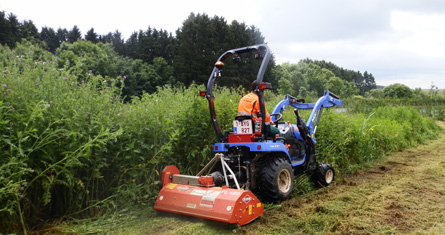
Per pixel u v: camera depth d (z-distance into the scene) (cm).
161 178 485
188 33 4244
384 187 556
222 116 566
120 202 446
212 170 479
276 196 457
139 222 405
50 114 385
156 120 475
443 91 3216
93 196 440
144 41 6594
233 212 364
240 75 3584
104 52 5053
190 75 4053
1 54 423
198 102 545
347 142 764
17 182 324
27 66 418
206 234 364
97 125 414
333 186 572
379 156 864
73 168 404
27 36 5997
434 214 418
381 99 2119
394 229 369
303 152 584
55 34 8906
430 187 548
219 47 4025
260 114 459
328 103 669
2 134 349
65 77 434
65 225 386
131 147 434
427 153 916
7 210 324
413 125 1278
